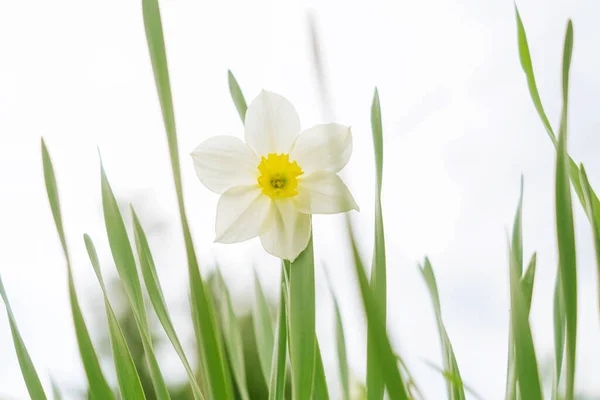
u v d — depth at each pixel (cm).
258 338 70
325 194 61
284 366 63
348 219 50
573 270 56
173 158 57
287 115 62
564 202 56
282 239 60
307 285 60
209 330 58
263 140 63
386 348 51
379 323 51
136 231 63
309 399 59
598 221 61
